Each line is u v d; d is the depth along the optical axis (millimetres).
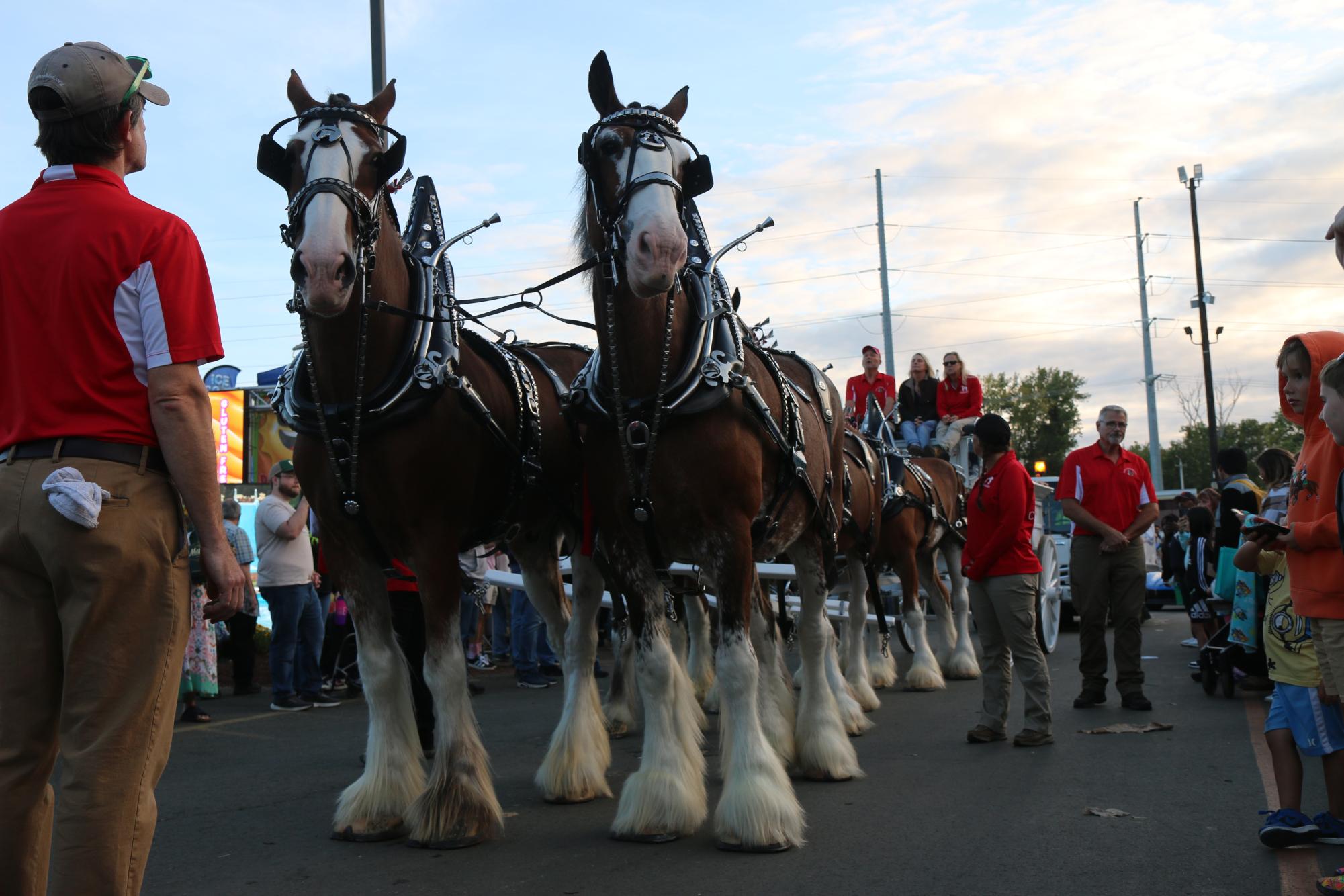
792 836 4266
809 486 5094
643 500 4430
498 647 12266
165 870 4191
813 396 5824
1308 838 4141
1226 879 3816
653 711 4598
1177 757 6016
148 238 2662
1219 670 8531
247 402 15133
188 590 2727
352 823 4562
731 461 4426
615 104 4535
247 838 4664
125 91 2773
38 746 2654
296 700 8984
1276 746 4242
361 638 4664
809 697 5605
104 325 2625
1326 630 3744
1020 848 4230
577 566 5449
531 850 4328
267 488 14422
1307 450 3854
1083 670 8016
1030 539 6598
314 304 3889
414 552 4512
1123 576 7855
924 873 3939
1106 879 3844
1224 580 8555
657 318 4441
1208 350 37344
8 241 2688
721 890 3791
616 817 4539
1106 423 7879
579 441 5043
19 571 2627
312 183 4043
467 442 4590
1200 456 80812
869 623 9727
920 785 5367
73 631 2561
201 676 8312
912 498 9297
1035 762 5930
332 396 4402
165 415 2609
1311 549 3736
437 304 4668
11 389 2652
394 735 4707
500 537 5617
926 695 8938
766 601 5652
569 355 6348
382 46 10117
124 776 2564
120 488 2584
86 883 2504
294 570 8945
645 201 4133
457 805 4402
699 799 4543
